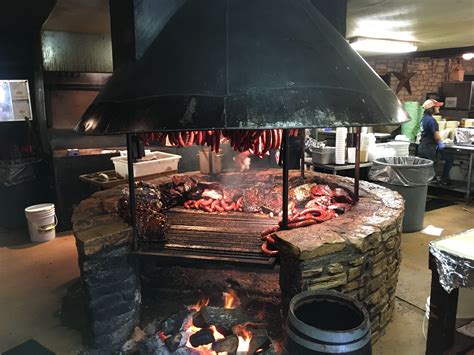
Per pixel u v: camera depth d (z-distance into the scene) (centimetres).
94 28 501
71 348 256
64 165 470
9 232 479
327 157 477
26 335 271
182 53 179
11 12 394
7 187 479
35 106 542
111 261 243
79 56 536
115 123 173
